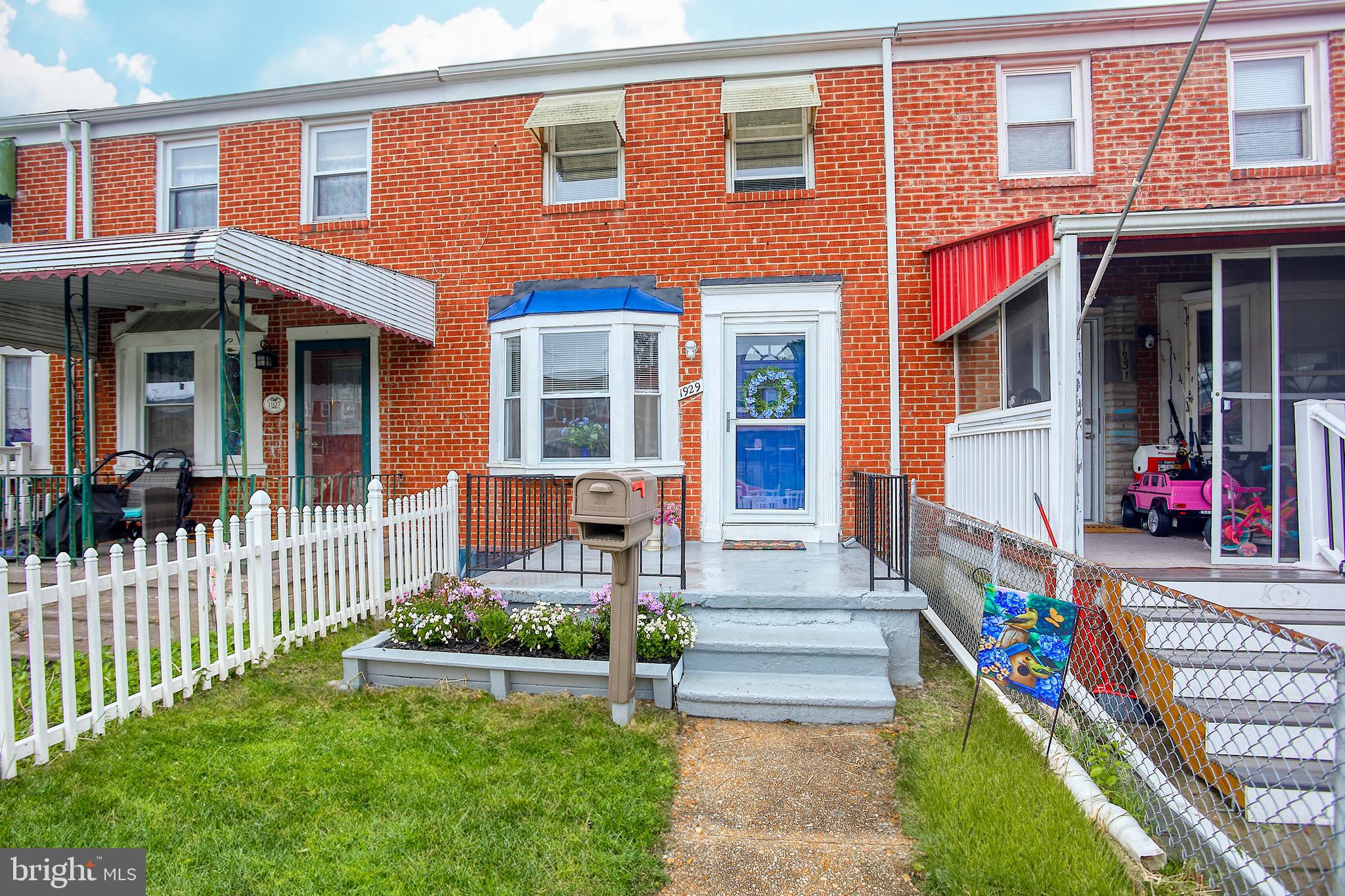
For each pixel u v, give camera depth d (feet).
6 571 10.55
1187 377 23.03
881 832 9.65
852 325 23.70
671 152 24.52
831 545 22.89
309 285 19.34
